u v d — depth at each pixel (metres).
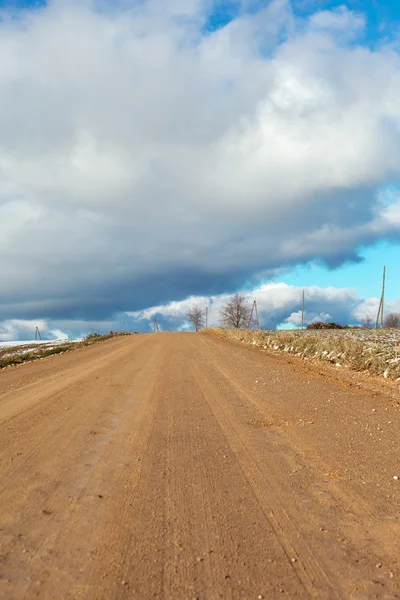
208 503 3.84
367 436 5.85
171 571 2.80
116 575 2.76
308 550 3.06
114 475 4.54
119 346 25.50
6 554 3.00
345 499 3.91
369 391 9.16
